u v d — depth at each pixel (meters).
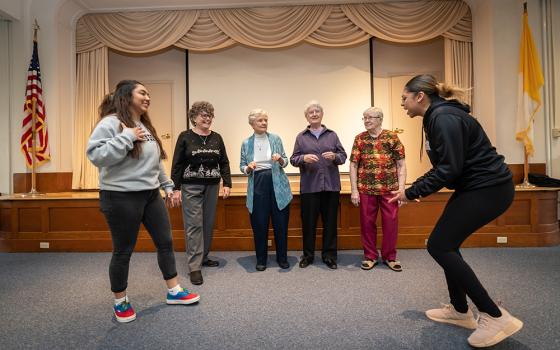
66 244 3.11
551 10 3.49
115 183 1.51
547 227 3.00
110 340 1.44
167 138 4.05
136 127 1.57
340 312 1.69
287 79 4.02
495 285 2.02
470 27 3.80
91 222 3.12
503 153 3.49
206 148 2.33
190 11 3.95
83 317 1.68
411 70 4.07
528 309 1.67
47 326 1.58
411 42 3.84
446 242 1.31
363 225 2.51
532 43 3.36
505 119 3.49
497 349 1.31
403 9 3.82
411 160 4.06
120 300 1.62
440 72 4.05
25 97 3.64
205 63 4.07
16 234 3.13
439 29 3.80
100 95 3.98
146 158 1.60
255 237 2.47
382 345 1.37
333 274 2.32
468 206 1.28
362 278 2.23
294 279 2.23
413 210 3.04
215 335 1.47
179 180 2.25
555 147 3.49
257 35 3.89
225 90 4.05
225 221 3.12
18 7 3.65
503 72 3.49
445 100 1.42
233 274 2.36
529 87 3.37
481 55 3.66
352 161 2.55
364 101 3.98
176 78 4.20
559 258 2.61
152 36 3.95
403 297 1.88
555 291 1.91
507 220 3.00
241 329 1.52
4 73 3.68
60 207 3.13
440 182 1.27
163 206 1.75
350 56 3.99
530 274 2.22
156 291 2.04
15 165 3.69
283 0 3.86
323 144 2.51
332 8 3.88
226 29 3.90
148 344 1.40
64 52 3.87
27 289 2.10
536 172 3.50
